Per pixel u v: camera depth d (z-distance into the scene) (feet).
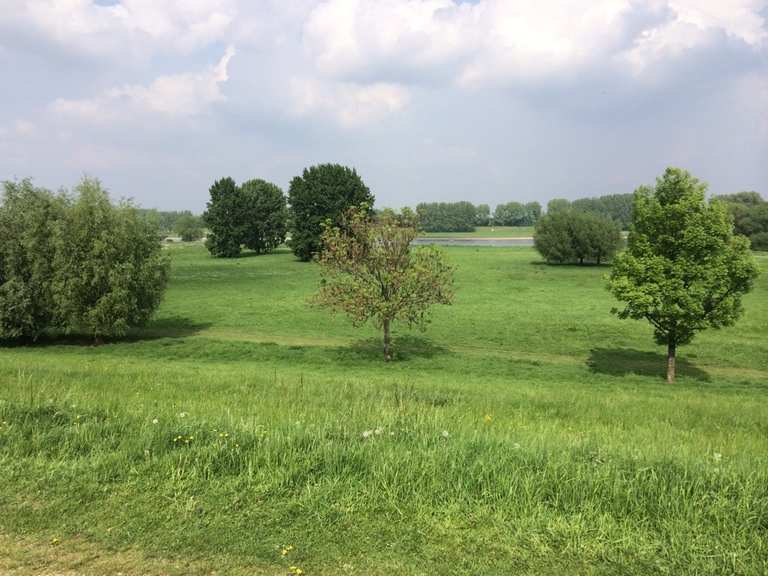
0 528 13.15
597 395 50.16
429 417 24.62
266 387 40.40
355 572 11.60
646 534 13.33
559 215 247.29
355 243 78.02
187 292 156.46
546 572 11.78
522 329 103.81
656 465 17.06
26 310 87.20
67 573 11.41
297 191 278.26
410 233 77.61
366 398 34.78
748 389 64.34
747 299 138.31
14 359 66.44
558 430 27.12
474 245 401.49
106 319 87.71
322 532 13.23
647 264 67.82
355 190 282.15
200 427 20.42
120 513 13.98
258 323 110.32
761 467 17.85
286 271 224.53
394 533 13.21
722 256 65.72
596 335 99.35
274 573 11.51
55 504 14.38
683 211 65.36
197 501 14.66
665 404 44.16
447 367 73.82
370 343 92.68
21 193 91.61
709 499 14.85
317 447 18.16
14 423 20.51
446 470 16.26
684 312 64.90
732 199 419.54
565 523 13.60
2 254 89.20
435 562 12.05
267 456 17.12
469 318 114.21
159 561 11.92
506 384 60.08
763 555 12.48
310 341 94.48
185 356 79.05
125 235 90.48
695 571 11.94
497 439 19.93
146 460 17.19
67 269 86.94
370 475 16.15
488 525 13.66
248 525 13.51
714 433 30.99
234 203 309.01
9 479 15.85
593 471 16.37
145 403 27.99
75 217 88.69
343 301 77.87
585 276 196.03
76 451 18.21
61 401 25.57
